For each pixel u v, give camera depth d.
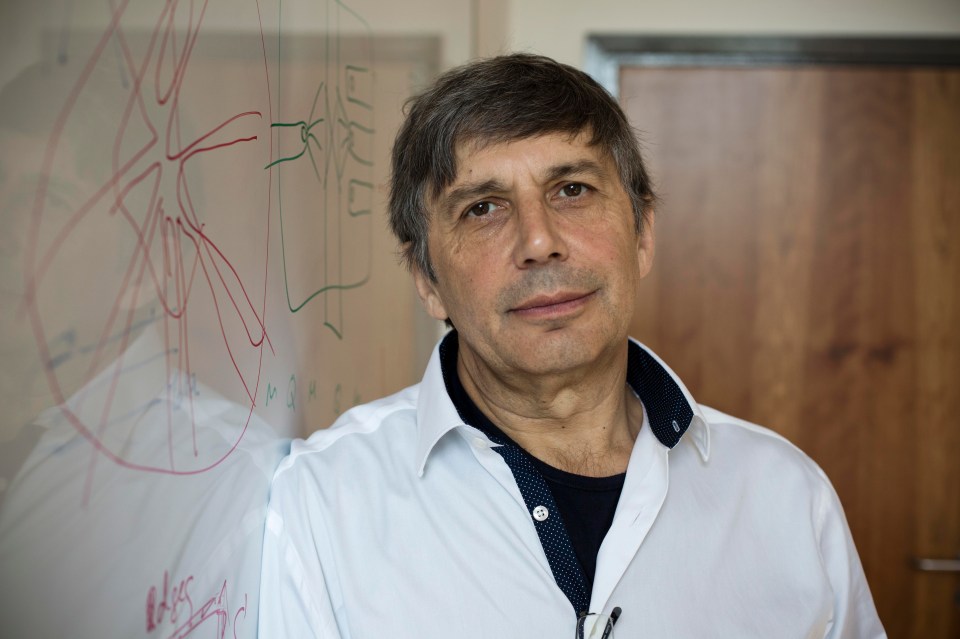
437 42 1.67
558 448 1.00
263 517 0.84
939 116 2.39
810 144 2.43
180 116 0.62
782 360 2.45
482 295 0.91
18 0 0.44
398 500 0.93
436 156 0.93
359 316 1.22
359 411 1.04
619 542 0.93
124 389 0.54
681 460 1.02
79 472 0.50
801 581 0.99
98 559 0.52
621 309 0.93
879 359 2.42
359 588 0.88
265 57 0.81
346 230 1.15
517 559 0.91
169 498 0.61
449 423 0.94
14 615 0.45
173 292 0.61
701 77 2.45
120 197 0.53
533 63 0.95
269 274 0.83
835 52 2.41
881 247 2.42
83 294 0.50
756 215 2.45
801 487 1.04
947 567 2.40
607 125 0.97
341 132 1.11
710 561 0.96
